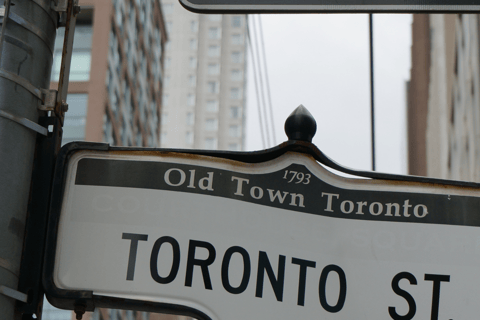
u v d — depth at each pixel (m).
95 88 44.78
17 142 2.55
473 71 35.06
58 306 2.55
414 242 2.76
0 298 2.37
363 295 2.67
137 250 2.59
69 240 2.58
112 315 42.28
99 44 46.16
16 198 2.50
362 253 2.72
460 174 41.59
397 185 2.82
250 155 2.77
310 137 2.86
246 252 2.64
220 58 121.00
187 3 3.02
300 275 2.66
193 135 117.00
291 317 2.60
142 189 2.67
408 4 2.98
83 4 47.22
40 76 2.69
